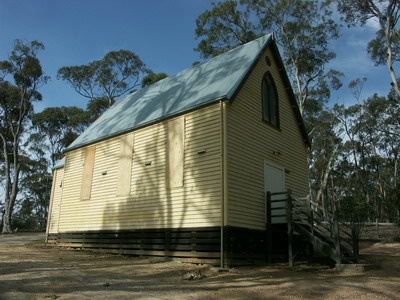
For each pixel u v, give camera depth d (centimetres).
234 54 1588
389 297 701
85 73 3819
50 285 746
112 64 3838
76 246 1634
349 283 836
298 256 1420
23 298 620
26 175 5116
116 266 1089
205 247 1143
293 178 1545
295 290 758
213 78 1457
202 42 3044
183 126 1321
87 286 754
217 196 1148
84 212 1644
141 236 1354
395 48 2728
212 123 1230
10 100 3797
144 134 1470
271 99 1552
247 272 1018
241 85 1283
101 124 1877
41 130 4512
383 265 1179
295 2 2764
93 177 1652
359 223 2323
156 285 795
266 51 1557
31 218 5531
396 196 2295
